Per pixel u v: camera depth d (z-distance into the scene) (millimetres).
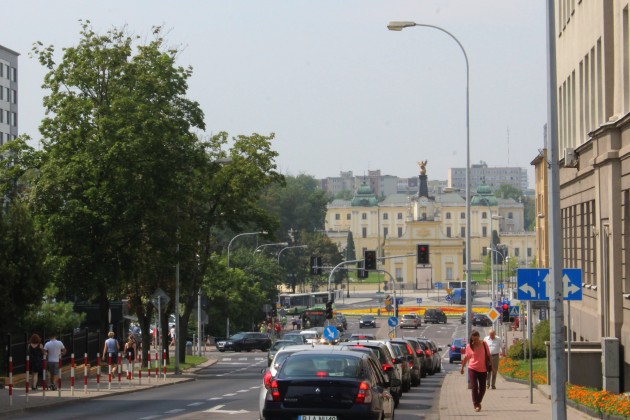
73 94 58625
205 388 47562
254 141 76750
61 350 41875
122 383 49344
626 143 37719
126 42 60156
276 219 77688
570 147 51969
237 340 103438
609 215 39312
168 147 58406
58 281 56406
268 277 127625
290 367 20594
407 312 184375
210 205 76250
